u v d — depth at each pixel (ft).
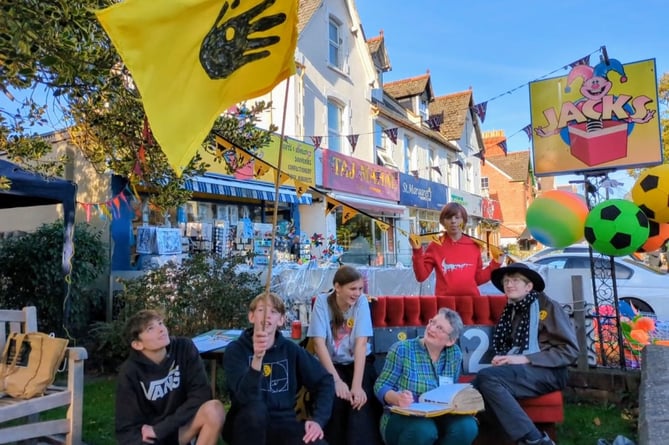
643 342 16.99
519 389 11.70
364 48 53.06
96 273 24.08
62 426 11.33
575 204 15.46
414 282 32.04
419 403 10.47
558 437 13.39
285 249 38.11
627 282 28.53
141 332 9.66
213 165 31.24
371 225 52.11
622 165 16.65
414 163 64.23
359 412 11.18
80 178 28.68
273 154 36.78
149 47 7.41
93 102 15.44
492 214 94.27
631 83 16.53
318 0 45.47
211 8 7.70
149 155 16.79
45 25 9.83
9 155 18.20
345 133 49.14
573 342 12.09
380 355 14.11
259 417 9.38
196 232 31.40
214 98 7.80
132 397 9.62
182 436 9.73
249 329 10.90
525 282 12.94
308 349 12.38
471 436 10.34
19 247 22.63
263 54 8.15
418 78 69.10
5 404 10.71
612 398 15.57
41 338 12.01
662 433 10.27
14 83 12.46
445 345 11.46
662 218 15.99
